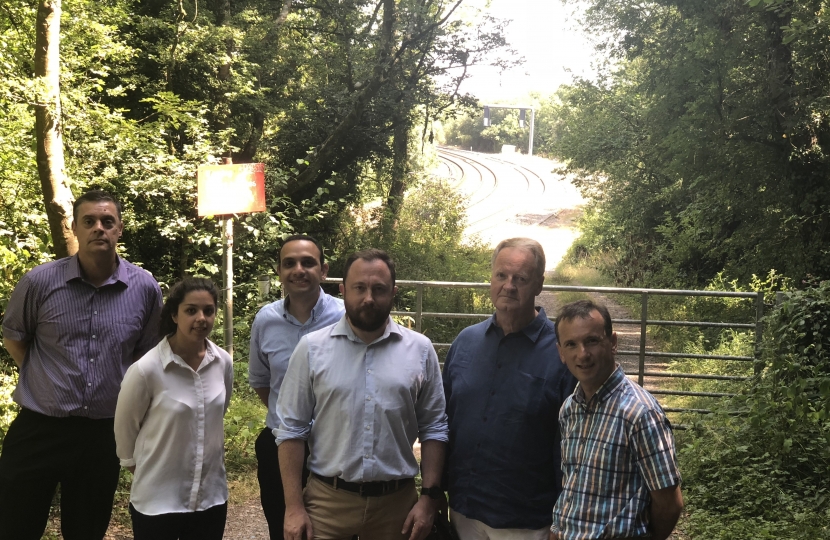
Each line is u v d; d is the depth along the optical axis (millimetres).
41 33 6348
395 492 3100
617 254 23672
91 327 3648
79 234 3635
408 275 17391
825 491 5406
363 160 20359
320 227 18531
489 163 65750
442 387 3229
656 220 21250
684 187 16672
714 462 5926
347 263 3096
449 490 3184
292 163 18828
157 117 14672
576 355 2672
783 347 6352
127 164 11078
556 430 3006
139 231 12453
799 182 12320
